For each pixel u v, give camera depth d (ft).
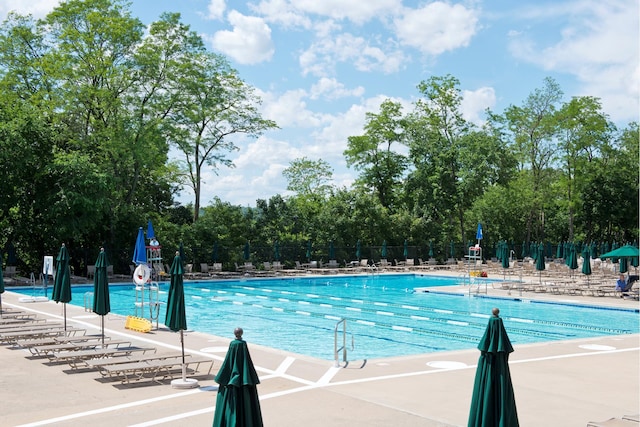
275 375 41.91
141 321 62.28
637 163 216.33
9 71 131.54
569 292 103.40
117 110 131.85
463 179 191.31
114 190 131.64
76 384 40.04
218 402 21.94
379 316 84.64
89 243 135.64
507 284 111.96
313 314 86.38
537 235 224.33
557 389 38.86
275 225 171.83
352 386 38.86
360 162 208.03
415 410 33.40
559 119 195.83
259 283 133.18
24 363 46.80
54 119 127.34
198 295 110.32
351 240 172.65
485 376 24.23
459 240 206.39
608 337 59.93
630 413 33.47
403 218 185.98
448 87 199.00
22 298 87.04
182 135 143.54
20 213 123.34
